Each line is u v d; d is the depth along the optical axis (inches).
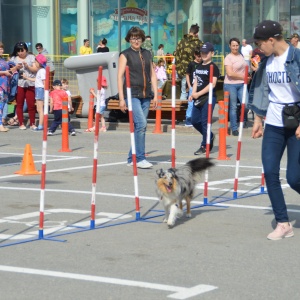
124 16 1429.6
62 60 1040.2
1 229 372.2
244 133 803.4
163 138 791.7
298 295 267.6
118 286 276.5
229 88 789.2
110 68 912.9
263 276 290.8
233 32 1471.5
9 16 1364.4
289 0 1505.9
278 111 341.1
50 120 941.8
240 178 533.6
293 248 335.0
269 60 343.0
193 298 262.8
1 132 850.8
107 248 333.4
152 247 335.9
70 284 279.1
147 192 475.8
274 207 352.2
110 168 579.8
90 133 845.2
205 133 641.6
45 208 425.1
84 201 446.0
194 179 392.2
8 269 299.1
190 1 1456.7
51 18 1393.9
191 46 903.7
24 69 872.9
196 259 315.3
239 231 367.9
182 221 390.9
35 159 636.1
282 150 348.8
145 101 565.0
